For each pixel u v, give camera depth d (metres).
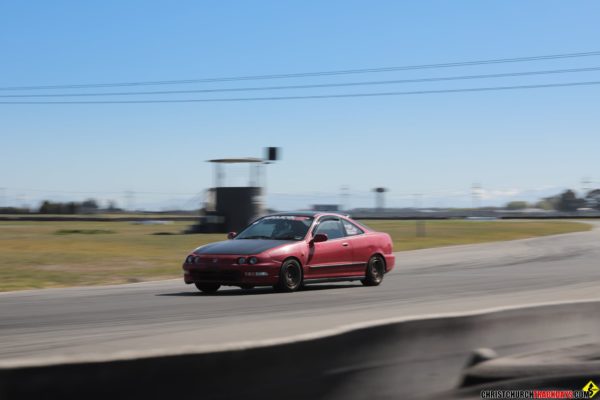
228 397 4.48
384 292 12.73
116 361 4.09
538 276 16.20
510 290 13.10
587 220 64.62
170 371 4.27
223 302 11.12
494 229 43.41
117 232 38.50
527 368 5.97
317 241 13.01
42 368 3.86
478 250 26.00
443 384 5.70
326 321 8.96
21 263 19.33
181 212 90.00
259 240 12.95
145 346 7.15
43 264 19.14
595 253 24.64
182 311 10.01
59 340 7.56
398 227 45.97
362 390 5.16
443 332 5.77
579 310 7.09
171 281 15.56
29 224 51.12
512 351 6.41
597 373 6.02
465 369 5.91
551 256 23.31
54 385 3.89
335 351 5.04
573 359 6.52
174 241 30.23
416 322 5.57
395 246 28.36
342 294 12.34
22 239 31.16
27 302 11.18
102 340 7.56
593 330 7.22
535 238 33.50
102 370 4.04
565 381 5.87
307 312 9.89
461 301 11.32
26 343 7.38
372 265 13.99
